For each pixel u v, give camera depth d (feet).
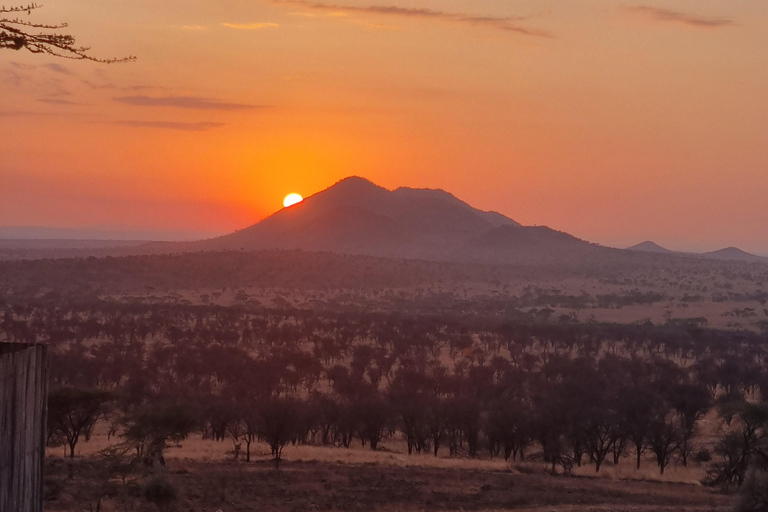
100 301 609.83
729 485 146.72
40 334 399.85
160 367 306.96
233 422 195.62
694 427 224.94
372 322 542.57
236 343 410.11
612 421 186.09
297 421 173.06
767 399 265.75
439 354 439.22
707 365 333.21
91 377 265.75
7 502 16.44
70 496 102.68
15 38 23.29
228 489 121.49
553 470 166.91
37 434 17.93
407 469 153.38
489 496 129.70
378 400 219.82
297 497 120.98
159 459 125.29
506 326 481.46
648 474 166.50
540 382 280.51
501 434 190.90
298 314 577.43
